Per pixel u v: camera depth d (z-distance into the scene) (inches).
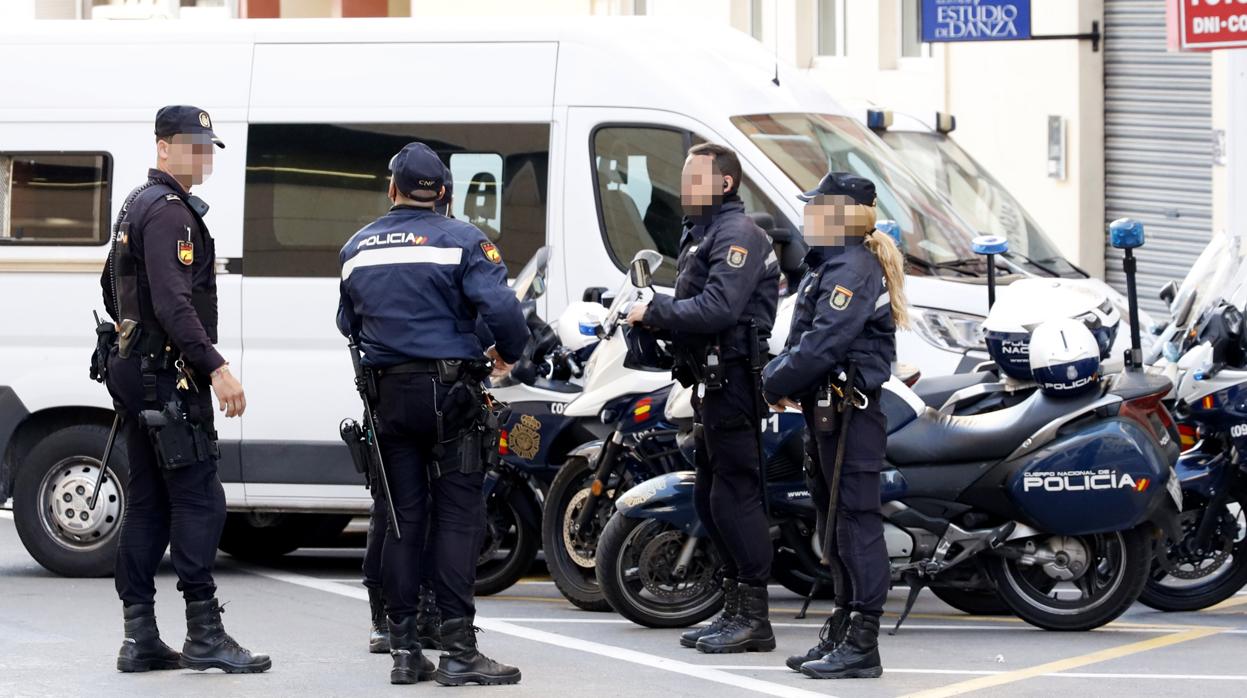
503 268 845.8
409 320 836.6
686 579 1015.0
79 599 1125.1
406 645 865.5
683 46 1235.9
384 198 1224.8
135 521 885.2
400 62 1237.1
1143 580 983.6
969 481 972.6
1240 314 1023.6
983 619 1058.1
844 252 856.9
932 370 1141.1
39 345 1235.9
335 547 1422.2
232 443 1218.0
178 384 857.5
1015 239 1346.0
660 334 915.4
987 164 2049.7
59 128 1250.0
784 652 943.7
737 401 904.9
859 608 870.4
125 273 858.1
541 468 1103.0
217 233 1232.8
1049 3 1945.1
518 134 1219.9
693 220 904.3
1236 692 846.5
